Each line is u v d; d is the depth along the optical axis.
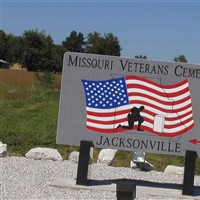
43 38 80.56
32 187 7.75
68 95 7.98
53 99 23.47
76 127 7.98
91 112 7.96
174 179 9.32
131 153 11.64
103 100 7.96
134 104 7.95
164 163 11.48
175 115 7.91
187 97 7.90
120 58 7.95
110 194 7.58
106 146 7.96
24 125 14.95
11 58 81.31
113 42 84.62
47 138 13.01
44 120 16.20
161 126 7.91
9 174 8.63
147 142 7.95
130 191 5.42
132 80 7.94
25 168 9.28
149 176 9.47
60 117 7.99
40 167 9.50
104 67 7.96
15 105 20.47
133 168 10.17
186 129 7.89
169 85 7.91
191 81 7.88
